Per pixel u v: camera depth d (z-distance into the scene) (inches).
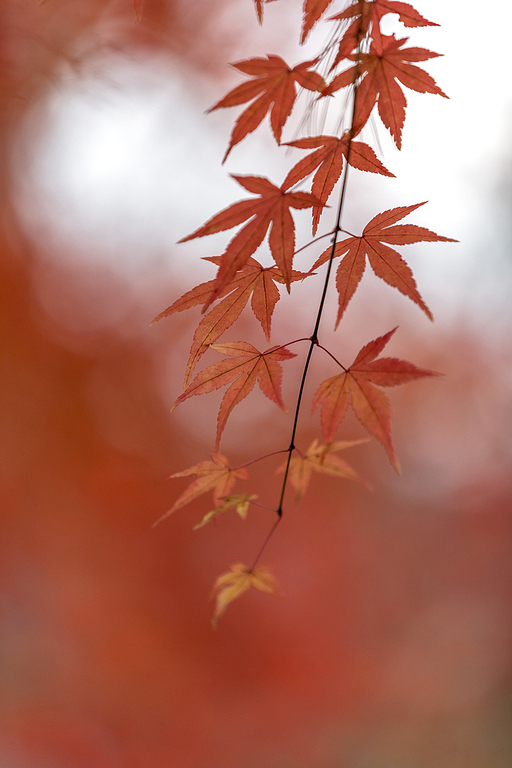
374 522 407.5
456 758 190.2
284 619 304.7
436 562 354.0
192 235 44.2
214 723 226.8
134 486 323.3
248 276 52.6
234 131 50.9
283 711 235.9
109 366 333.1
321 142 50.2
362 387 51.3
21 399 281.9
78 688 213.0
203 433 388.5
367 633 308.8
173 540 324.8
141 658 245.3
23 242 282.4
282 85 49.9
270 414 401.1
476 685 232.2
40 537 265.9
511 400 386.9
